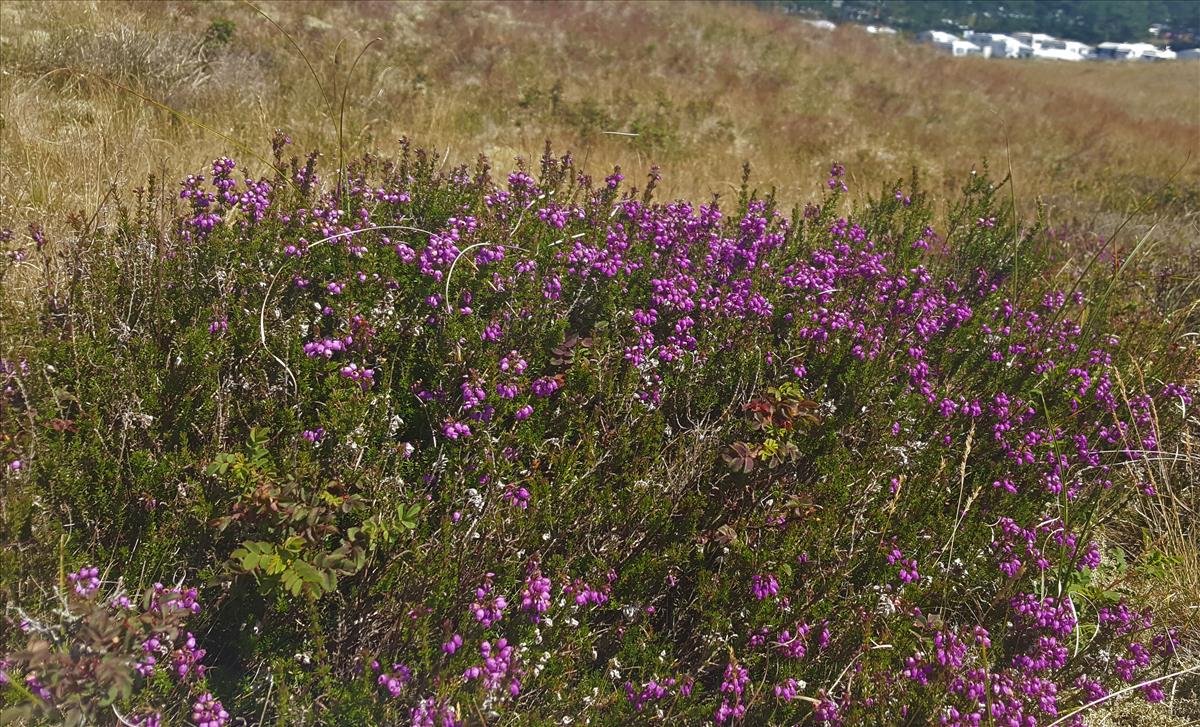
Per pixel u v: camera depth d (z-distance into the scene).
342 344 3.29
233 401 3.19
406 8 16.52
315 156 4.48
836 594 3.10
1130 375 5.04
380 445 3.16
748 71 18.77
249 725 2.53
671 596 3.21
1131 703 3.46
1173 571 4.21
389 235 4.05
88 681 2.21
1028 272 5.92
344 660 2.72
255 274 3.50
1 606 2.44
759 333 4.03
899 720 2.80
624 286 4.07
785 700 2.82
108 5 10.20
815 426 3.69
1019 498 3.93
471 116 10.39
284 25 12.26
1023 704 3.05
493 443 3.13
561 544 3.07
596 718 2.67
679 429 3.82
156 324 3.37
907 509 3.47
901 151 13.35
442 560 2.72
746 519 3.37
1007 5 104.00
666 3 26.27
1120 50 89.75
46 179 4.96
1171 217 10.66
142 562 2.65
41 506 2.63
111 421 2.99
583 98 12.22
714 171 9.75
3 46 7.96
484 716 2.48
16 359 2.91
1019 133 17.67
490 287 3.72
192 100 8.12
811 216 5.70
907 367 4.21
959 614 3.52
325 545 2.77
